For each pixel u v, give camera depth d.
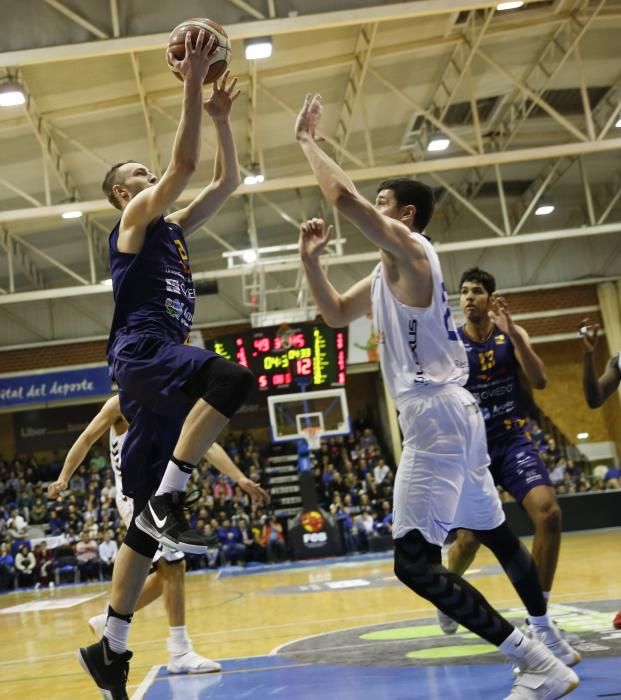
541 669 2.79
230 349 17.25
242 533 19.66
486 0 9.91
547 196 23.53
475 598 2.85
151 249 3.06
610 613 5.09
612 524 19.12
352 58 15.18
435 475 2.99
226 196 3.50
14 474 24.38
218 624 7.10
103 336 23.88
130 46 9.42
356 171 15.00
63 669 5.29
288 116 16.83
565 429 25.19
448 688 3.30
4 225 19.02
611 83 18.25
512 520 18.23
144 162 17.47
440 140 16.17
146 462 3.03
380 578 10.84
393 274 3.07
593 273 24.25
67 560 19.48
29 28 9.44
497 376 4.59
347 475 22.03
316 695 3.38
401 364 3.08
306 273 3.40
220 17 9.45
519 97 18.19
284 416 17.52
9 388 23.39
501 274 24.31
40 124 14.69
